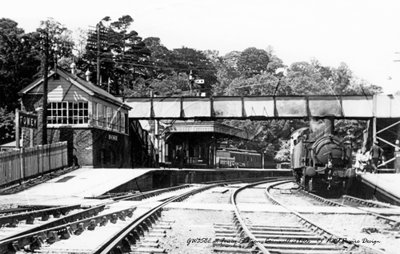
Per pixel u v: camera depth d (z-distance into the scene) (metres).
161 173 30.39
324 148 21.36
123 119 34.47
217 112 33.19
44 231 8.46
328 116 22.03
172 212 14.19
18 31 52.47
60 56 53.91
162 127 42.62
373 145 28.64
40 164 25.30
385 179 22.62
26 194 19.30
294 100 30.89
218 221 12.26
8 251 7.32
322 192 22.28
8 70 50.53
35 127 27.08
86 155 29.70
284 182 35.22
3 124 45.66
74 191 20.25
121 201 17.38
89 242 8.77
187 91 33.16
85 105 30.05
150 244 8.45
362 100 29.66
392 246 9.36
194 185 33.56
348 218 13.40
